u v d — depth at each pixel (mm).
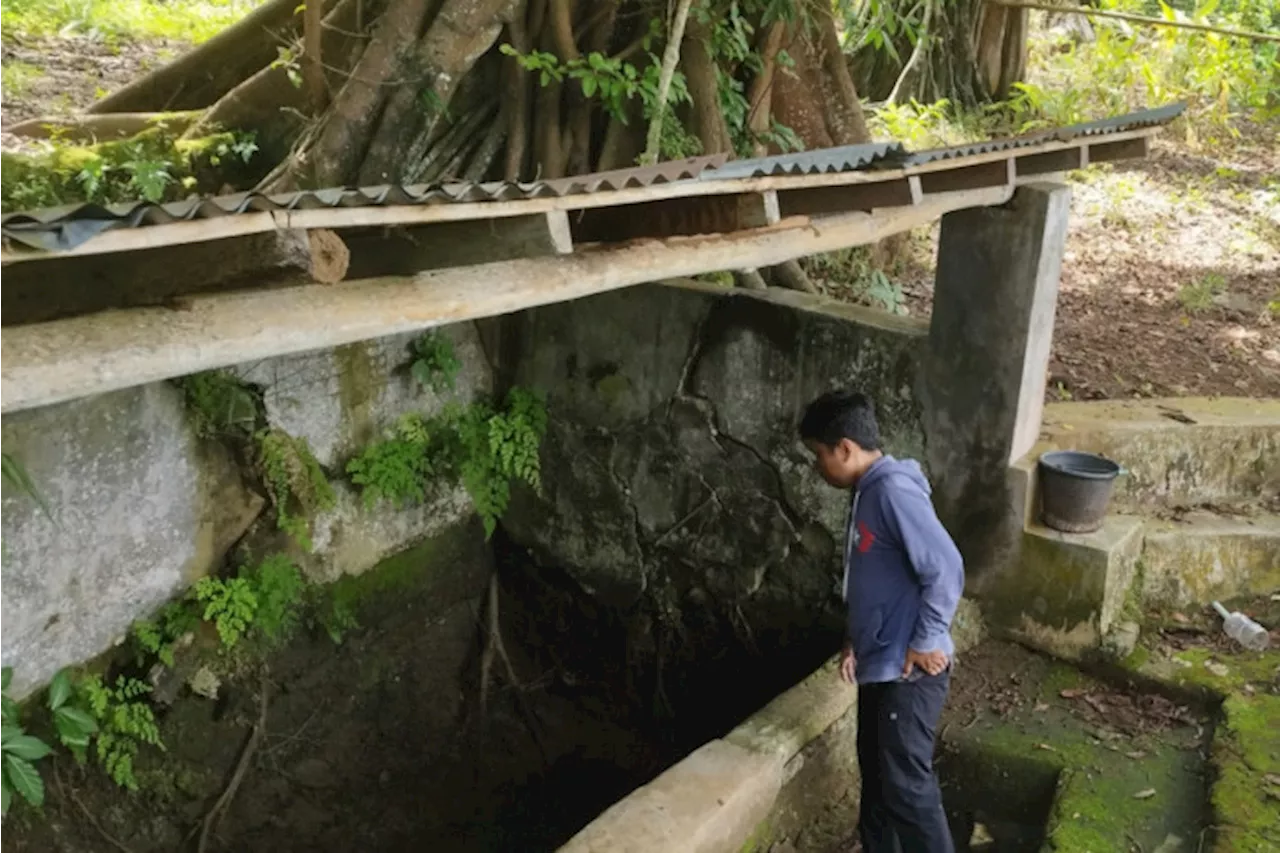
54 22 8648
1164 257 8750
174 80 6742
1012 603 5133
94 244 2029
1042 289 4840
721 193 3412
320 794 5445
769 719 4414
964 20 11227
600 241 3818
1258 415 5793
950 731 4629
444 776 5992
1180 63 11945
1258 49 11734
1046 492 5023
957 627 5180
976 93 11516
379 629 5785
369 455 5465
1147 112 5363
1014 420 4953
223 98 6207
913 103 10359
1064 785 4262
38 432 4066
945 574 3580
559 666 6516
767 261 3963
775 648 5863
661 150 5957
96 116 6336
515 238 2996
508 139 5969
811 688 4648
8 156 5395
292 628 5293
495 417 6004
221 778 5055
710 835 3781
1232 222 9438
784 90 6871
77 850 4484
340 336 2830
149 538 4590
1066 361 6910
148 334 2445
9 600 4059
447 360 5699
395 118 5574
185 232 2176
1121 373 6777
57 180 5426
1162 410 5859
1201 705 4711
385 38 5523
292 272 2535
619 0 6051
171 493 4652
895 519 3600
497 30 5688
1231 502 5691
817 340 5379
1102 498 4945
